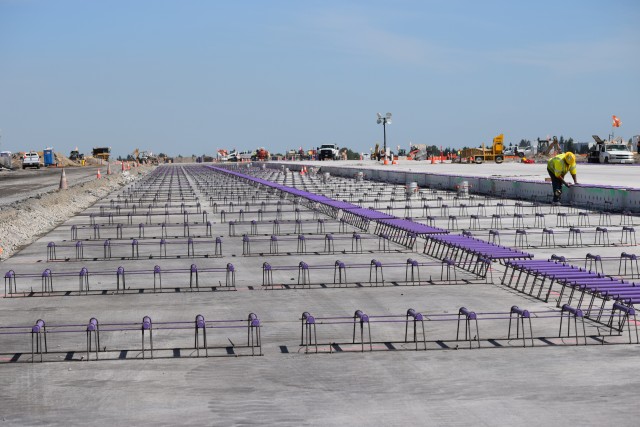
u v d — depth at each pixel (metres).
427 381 14.93
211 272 27.53
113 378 15.31
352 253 31.81
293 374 15.43
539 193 57.66
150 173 145.88
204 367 15.94
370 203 58.56
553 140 153.50
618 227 39.16
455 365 15.90
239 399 14.06
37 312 21.34
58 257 32.03
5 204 57.47
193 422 13.03
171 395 14.31
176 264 29.61
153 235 39.66
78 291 24.27
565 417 13.07
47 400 14.13
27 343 17.98
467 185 65.25
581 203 52.16
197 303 22.22
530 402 13.77
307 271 27.20
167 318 20.36
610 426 12.69
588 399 13.89
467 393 14.26
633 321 19.27
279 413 13.38
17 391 14.63
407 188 65.06
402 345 17.42
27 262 30.70
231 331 18.83
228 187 86.69
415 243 34.44
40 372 15.75
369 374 15.38
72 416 13.37
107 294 23.72
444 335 18.20
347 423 12.91
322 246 34.09
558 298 22.14
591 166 108.06
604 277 21.70
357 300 22.34
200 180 105.88
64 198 61.19
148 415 13.36
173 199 67.88
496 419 13.02
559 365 15.83
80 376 15.45
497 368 15.67
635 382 14.75
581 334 18.14
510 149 171.00
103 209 55.50
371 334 18.34
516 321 19.17
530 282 24.62
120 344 17.77
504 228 39.88
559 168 52.66
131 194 75.75
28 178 112.81
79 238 38.88
